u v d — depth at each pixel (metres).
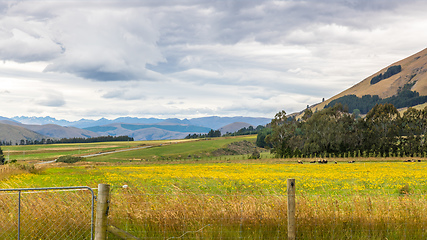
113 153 152.88
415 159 78.81
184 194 9.25
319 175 35.03
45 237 7.88
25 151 180.50
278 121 116.50
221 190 18.67
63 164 81.81
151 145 195.25
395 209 8.77
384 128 103.38
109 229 6.96
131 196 9.02
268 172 41.59
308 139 107.50
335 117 110.88
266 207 8.31
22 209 8.04
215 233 7.86
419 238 8.23
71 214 8.16
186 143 194.62
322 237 8.03
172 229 7.95
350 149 103.69
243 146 192.88
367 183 26.17
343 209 8.71
